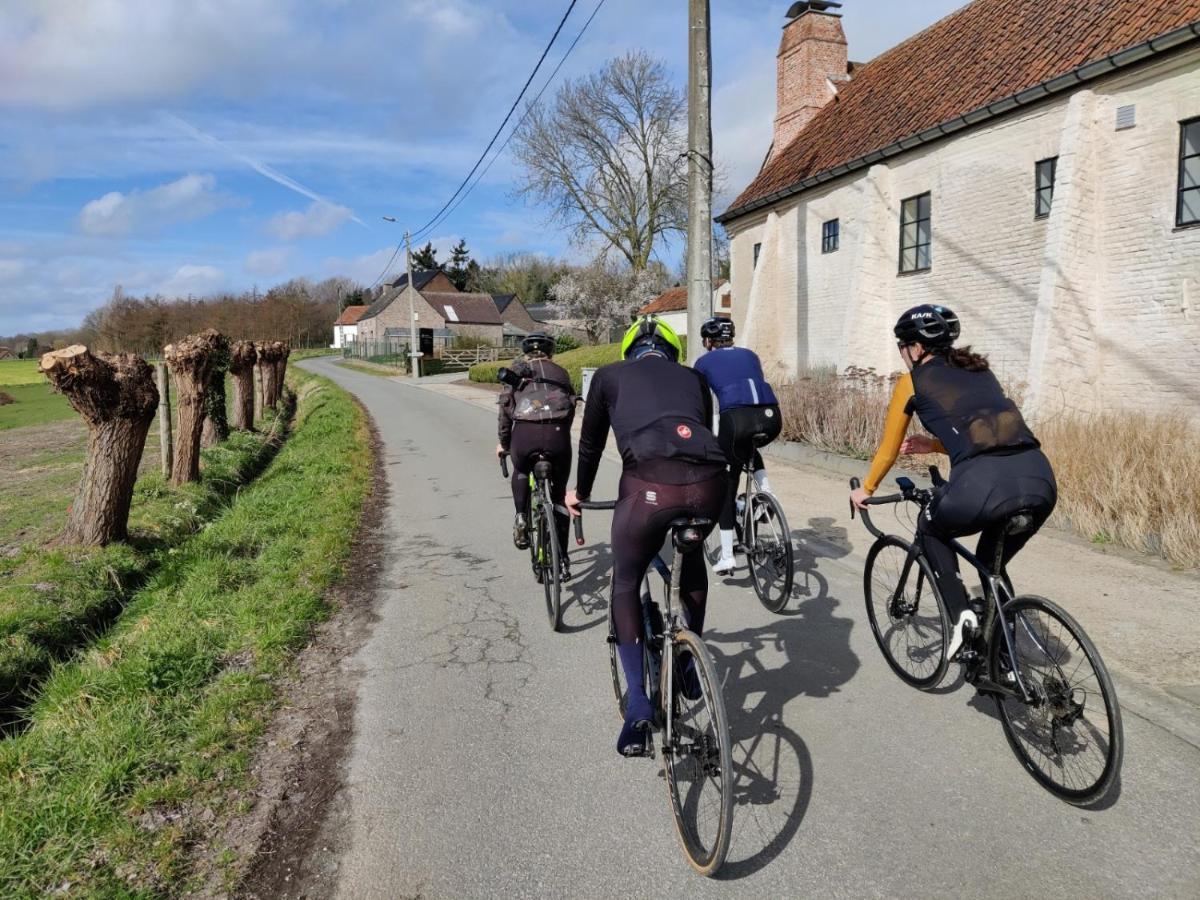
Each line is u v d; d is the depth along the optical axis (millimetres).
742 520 5500
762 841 2771
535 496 5250
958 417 3186
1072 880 2520
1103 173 10156
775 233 17750
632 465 2936
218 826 2936
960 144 12500
